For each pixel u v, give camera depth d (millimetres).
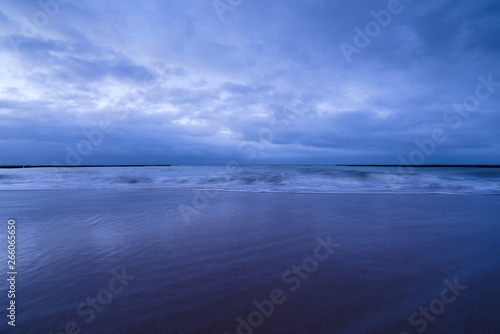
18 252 3979
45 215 6508
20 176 18734
